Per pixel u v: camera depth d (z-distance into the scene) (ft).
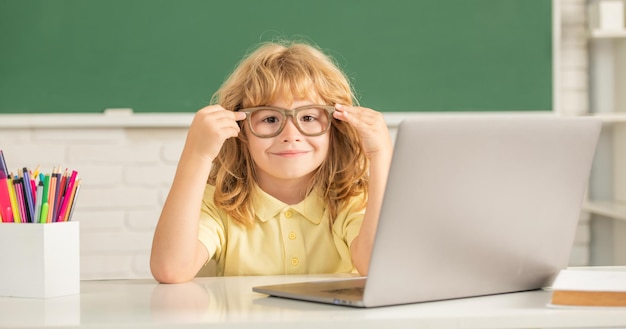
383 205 3.40
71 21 11.20
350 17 11.35
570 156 3.89
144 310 3.57
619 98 11.78
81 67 11.22
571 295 3.49
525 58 11.42
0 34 11.16
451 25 11.41
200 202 4.78
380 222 3.41
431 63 11.42
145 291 4.27
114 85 11.24
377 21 11.37
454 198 3.55
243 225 5.40
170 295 4.08
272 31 11.31
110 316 3.43
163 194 11.48
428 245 3.57
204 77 11.30
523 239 3.90
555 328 3.54
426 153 3.40
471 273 3.79
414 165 3.38
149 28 11.26
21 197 4.17
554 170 3.86
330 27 11.35
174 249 4.62
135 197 11.43
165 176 11.46
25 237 4.08
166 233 4.66
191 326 3.22
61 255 4.13
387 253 3.46
